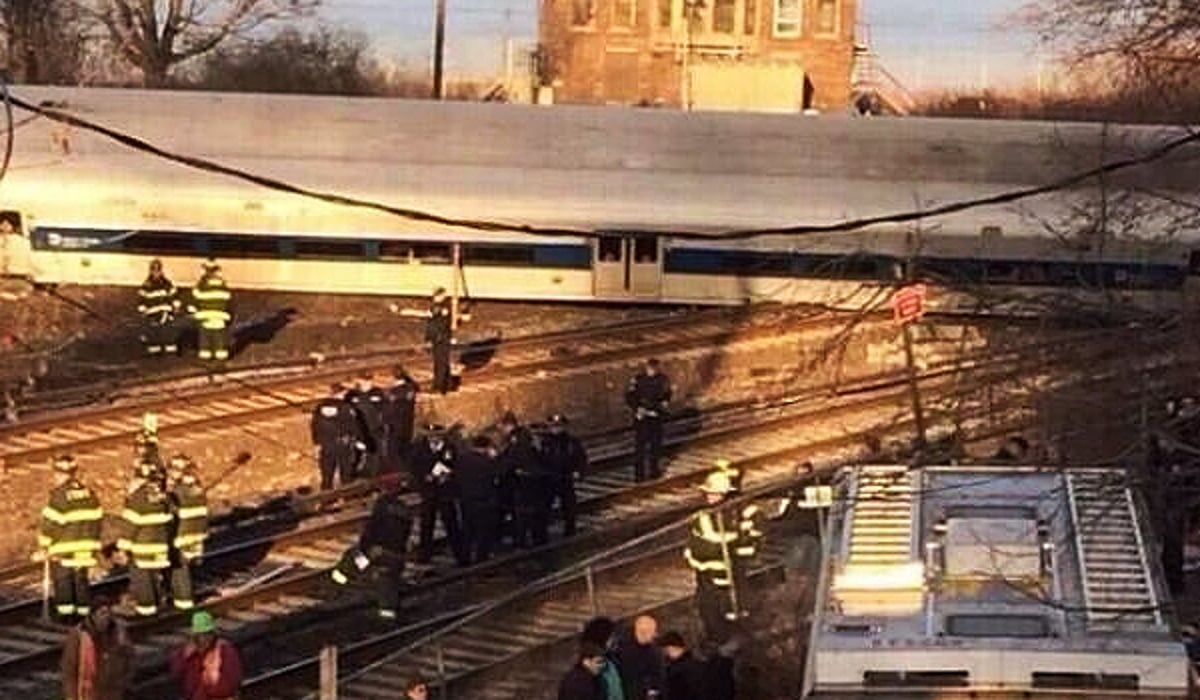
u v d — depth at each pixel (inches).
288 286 3201.3
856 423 2571.4
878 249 3134.8
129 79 4638.3
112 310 3088.1
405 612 1859.0
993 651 1115.9
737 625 1705.2
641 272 3206.2
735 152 3211.1
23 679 1669.5
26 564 1935.3
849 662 1115.9
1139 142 1844.2
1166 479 1363.2
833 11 5890.8
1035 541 1225.4
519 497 2014.0
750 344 2992.1
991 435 1638.8
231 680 1478.8
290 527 2112.5
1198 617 1480.1
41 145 3159.5
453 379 2760.8
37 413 2475.4
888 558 1227.9
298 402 2593.5
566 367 2856.8
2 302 3073.3
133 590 1775.3
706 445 2482.8
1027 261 3041.3
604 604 1809.8
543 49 5880.9
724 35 5959.6
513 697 1622.8
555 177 3198.8
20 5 4542.3
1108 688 1109.1
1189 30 1501.0
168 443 2397.9
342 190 3179.1
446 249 3203.7
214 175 3169.3
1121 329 1461.6
